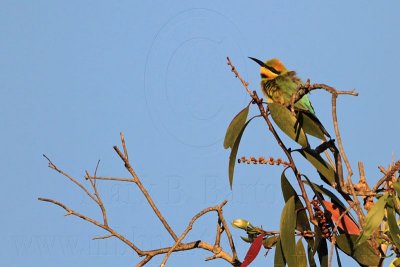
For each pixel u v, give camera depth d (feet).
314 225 31.50
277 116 33.32
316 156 33.40
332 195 32.32
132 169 31.07
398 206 29.40
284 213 31.89
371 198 31.65
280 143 32.07
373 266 30.96
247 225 33.50
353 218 32.04
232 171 33.27
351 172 29.50
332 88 29.76
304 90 32.01
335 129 29.43
